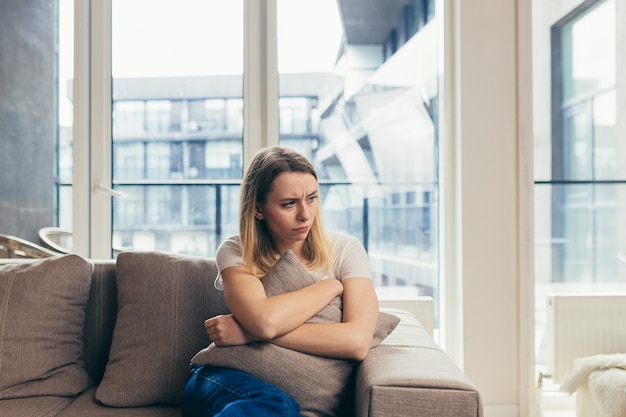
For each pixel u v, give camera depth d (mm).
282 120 2736
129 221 2732
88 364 1804
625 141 2754
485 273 2561
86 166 2643
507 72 2570
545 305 2736
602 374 2135
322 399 1350
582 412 2299
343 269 1587
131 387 1576
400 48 2779
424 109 2777
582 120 2748
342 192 2770
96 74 2660
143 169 2734
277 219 1502
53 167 2705
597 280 2760
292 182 1490
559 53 2736
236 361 1363
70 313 1726
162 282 1715
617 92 2756
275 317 1340
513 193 2564
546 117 2740
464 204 2564
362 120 2771
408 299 2549
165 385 1603
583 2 2746
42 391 1613
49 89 2701
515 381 2561
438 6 2729
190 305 1700
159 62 2734
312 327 1377
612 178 2752
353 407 1412
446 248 2656
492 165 2564
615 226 2756
